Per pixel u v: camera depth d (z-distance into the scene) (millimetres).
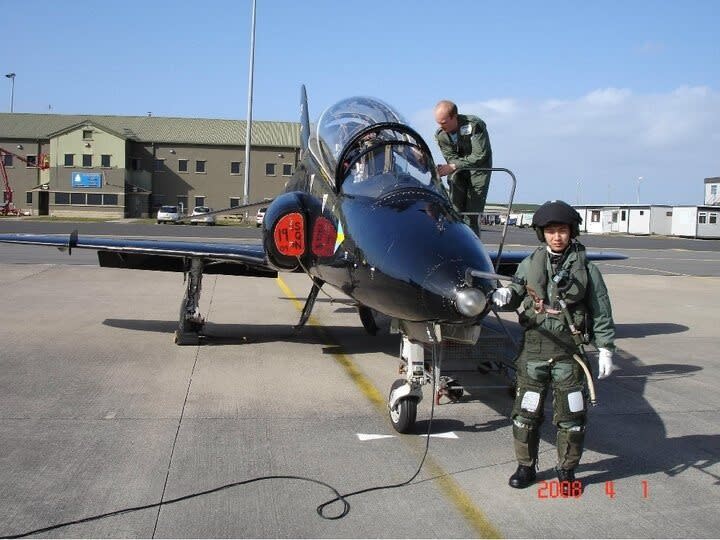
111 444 5074
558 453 4449
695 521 4016
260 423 5695
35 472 4504
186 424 5609
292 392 6711
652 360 8703
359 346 9117
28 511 3936
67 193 69000
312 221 7008
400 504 4160
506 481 4570
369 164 6223
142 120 76875
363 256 5469
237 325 10484
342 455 4980
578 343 4223
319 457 4926
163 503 4078
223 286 15641
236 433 5410
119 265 10086
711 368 8242
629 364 8453
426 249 5027
